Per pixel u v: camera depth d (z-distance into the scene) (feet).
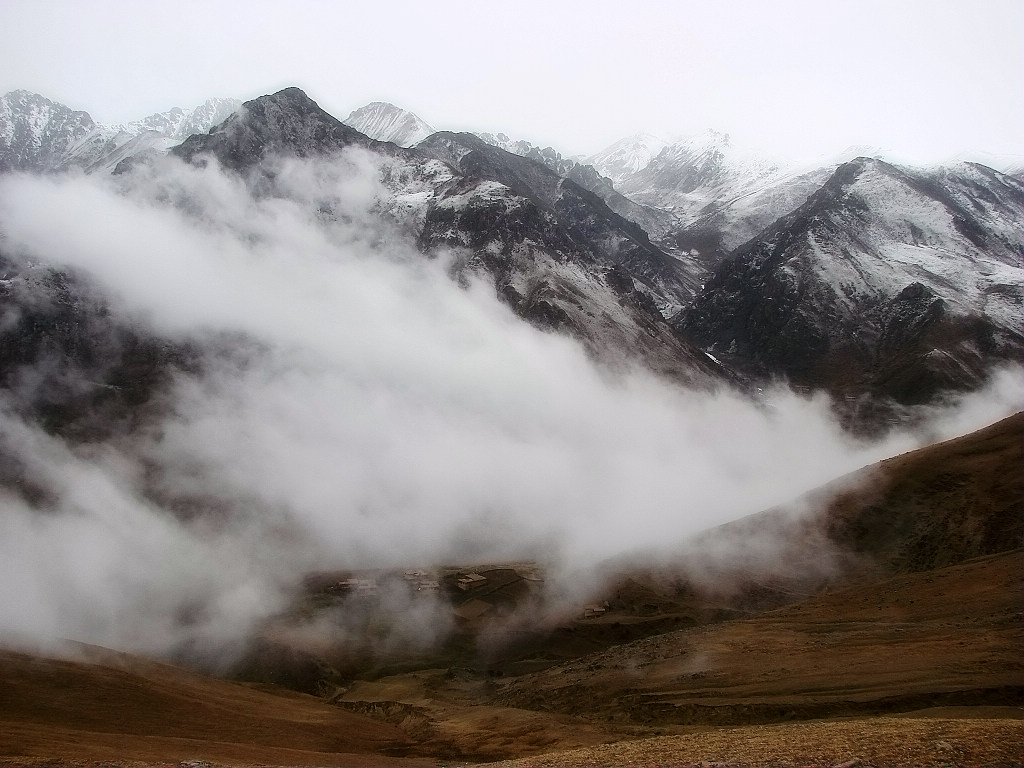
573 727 260.62
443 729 287.07
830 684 244.42
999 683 216.13
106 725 216.33
